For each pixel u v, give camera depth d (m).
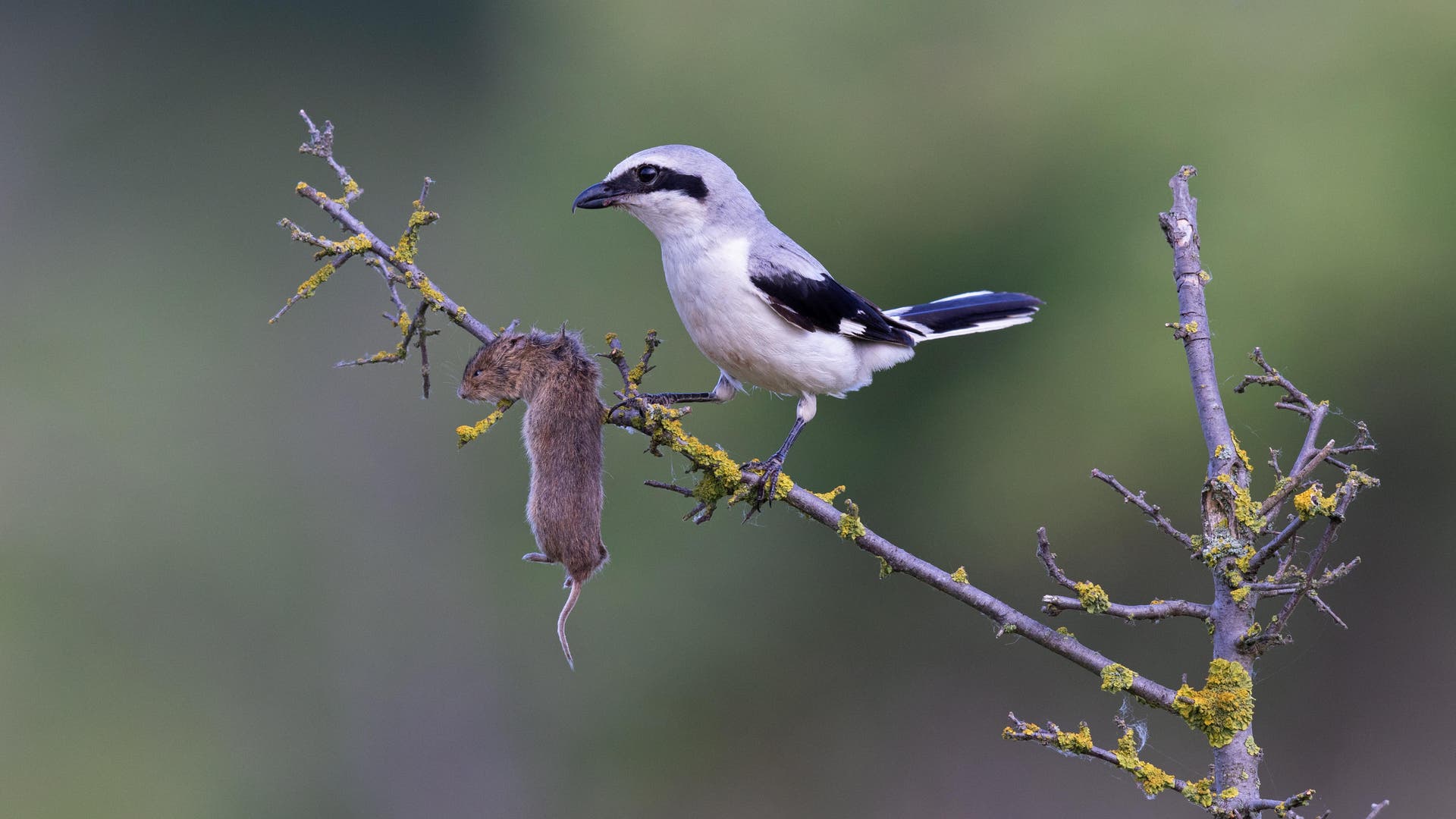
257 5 19.89
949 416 14.73
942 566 14.72
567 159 16.56
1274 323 13.50
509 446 16.09
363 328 17.45
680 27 16.09
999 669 14.34
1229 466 4.94
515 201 17.00
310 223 19.34
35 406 17.14
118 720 14.73
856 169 14.91
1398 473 13.64
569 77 16.77
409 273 5.89
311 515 16.33
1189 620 13.88
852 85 15.26
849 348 7.23
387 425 16.64
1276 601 13.52
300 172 19.83
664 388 15.31
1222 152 14.02
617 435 14.66
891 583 14.73
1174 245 5.36
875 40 15.23
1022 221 14.62
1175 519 13.91
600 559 6.06
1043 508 14.27
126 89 20.00
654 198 6.92
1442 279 13.41
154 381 17.42
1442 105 13.70
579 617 14.90
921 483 14.77
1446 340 13.38
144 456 16.59
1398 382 13.55
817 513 5.74
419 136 19.50
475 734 14.88
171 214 19.59
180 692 15.05
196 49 20.03
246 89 20.03
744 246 6.98
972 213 14.70
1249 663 4.83
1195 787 4.71
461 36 19.22
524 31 17.72
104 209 19.55
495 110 18.75
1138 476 14.02
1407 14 13.85
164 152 19.89
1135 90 14.32
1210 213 13.91
